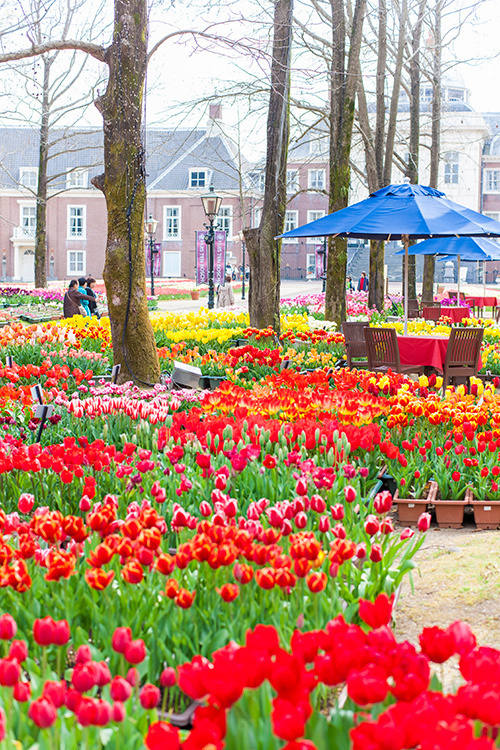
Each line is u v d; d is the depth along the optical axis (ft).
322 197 219.20
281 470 16.11
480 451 19.10
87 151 215.10
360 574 11.48
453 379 37.06
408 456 19.84
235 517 13.09
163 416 20.27
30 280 220.02
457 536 17.17
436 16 82.17
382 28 71.36
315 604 9.53
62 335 42.86
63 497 15.38
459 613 12.31
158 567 9.19
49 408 18.98
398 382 26.30
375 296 77.92
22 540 10.36
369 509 14.53
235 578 9.38
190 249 212.02
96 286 150.92
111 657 8.88
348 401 21.07
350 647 6.57
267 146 48.75
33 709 6.06
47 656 9.13
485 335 54.54
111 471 16.08
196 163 210.18
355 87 57.47
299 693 6.12
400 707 5.73
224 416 20.92
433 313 76.59
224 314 61.16
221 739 6.08
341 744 6.41
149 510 10.99
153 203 211.61
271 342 45.29
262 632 6.95
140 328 32.86
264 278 48.91
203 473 15.84
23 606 9.48
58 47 32.73
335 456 17.31
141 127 32.09
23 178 214.90
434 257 92.07
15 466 15.24
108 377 34.17
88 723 6.16
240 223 208.54
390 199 36.22
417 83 83.30
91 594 9.93
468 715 5.83
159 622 9.32
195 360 38.27
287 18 47.83
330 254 57.93
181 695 8.90
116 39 31.73
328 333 46.93
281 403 21.63
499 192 218.18
